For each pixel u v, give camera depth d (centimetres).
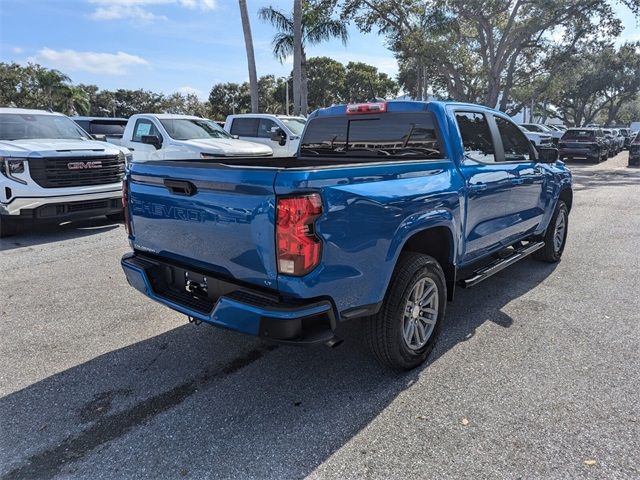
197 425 286
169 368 354
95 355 374
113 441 271
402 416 293
